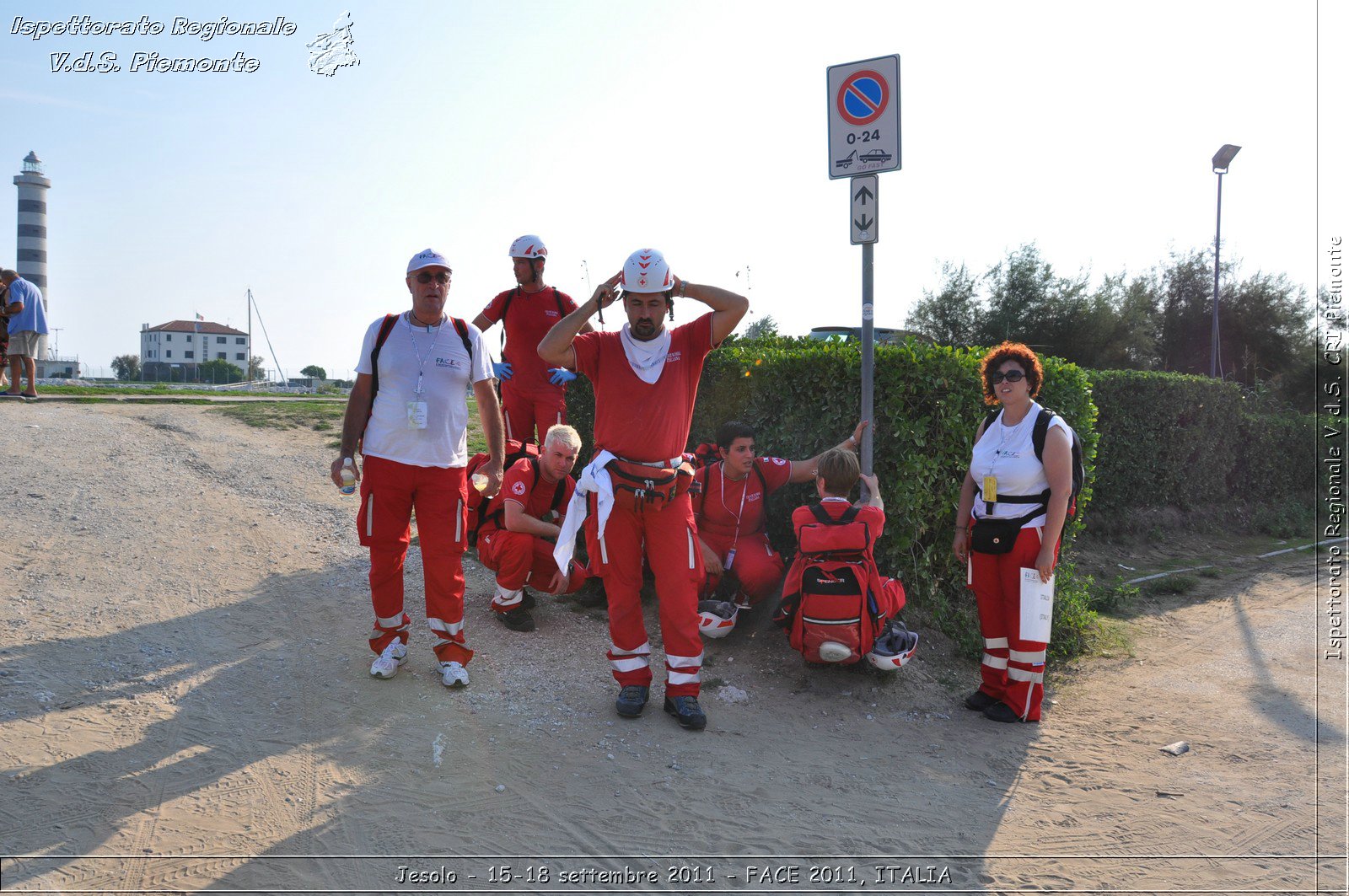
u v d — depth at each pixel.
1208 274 25.12
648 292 4.09
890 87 4.88
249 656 4.58
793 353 5.82
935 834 3.50
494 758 3.82
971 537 4.81
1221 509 11.78
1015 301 25.22
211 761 3.57
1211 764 4.27
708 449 5.81
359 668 4.54
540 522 5.21
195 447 9.08
